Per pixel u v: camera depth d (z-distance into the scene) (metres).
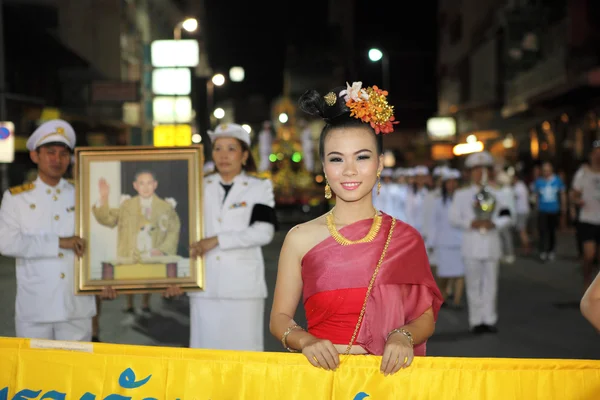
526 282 12.88
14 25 25.98
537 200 16.47
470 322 8.91
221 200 5.75
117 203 5.41
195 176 5.47
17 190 5.36
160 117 22.75
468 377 2.92
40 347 3.20
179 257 5.43
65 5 33.91
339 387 2.94
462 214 8.99
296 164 34.25
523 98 27.17
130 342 8.27
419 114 49.66
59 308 5.29
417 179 15.28
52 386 3.17
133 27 40.56
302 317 9.72
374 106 2.96
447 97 46.41
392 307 2.89
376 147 2.99
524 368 2.94
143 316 10.02
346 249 2.91
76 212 5.37
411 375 2.93
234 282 5.63
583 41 22.98
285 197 33.56
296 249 3.01
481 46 37.19
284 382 3.00
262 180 5.87
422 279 2.95
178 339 8.41
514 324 9.18
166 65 21.67
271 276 13.80
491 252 8.78
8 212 5.30
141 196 5.43
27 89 27.25
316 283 2.92
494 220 8.92
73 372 3.17
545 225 16.36
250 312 5.71
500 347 7.91
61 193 5.50
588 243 10.95
